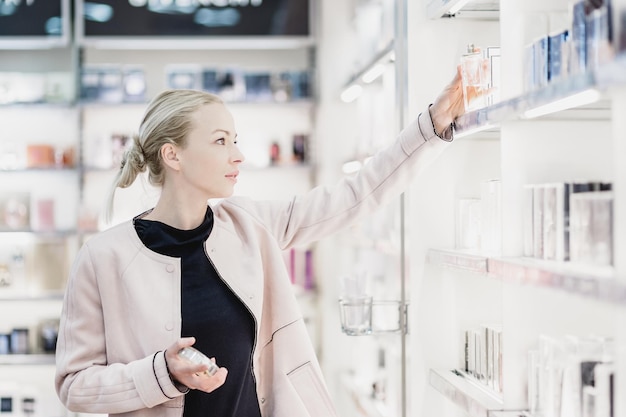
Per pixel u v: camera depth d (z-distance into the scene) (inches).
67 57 197.2
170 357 65.2
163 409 69.5
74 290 72.1
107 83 185.9
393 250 105.0
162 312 70.2
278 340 75.2
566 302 70.1
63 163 186.2
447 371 89.8
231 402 71.0
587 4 56.0
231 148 73.9
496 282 92.0
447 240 91.4
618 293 44.1
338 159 170.1
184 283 71.6
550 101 52.6
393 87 117.5
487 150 91.6
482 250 82.0
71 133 196.9
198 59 200.4
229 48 197.8
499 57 75.0
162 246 72.0
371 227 137.0
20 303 195.8
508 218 68.7
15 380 192.9
